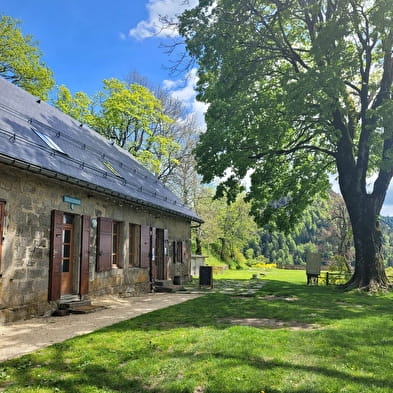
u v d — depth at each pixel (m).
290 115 13.89
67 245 10.75
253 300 12.13
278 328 7.61
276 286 17.84
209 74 15.70
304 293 14.40
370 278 14.96
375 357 5.54
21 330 7.41
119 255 13.62
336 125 16.09
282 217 18.23
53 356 5.56
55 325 7.95
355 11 13.34
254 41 14.96
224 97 14.96
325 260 53.00
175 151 30.56
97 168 12.76
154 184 19.88
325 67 12.98
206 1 14.16
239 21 14.17
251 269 44.59
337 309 10.29
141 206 14.70
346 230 31.20
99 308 10.13
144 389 4.41
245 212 43.09
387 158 14.66
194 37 14.26
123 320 8.59
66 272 10.63
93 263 11.68
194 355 5.53
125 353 5.68
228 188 17.11
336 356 5.54
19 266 8.48
